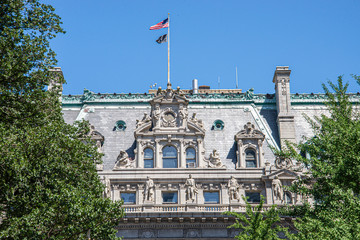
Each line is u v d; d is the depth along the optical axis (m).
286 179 71.56
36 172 45.84
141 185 71.44
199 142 73.25
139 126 73.94
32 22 52.47
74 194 46.16
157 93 75.62
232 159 74.25
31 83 50.78
